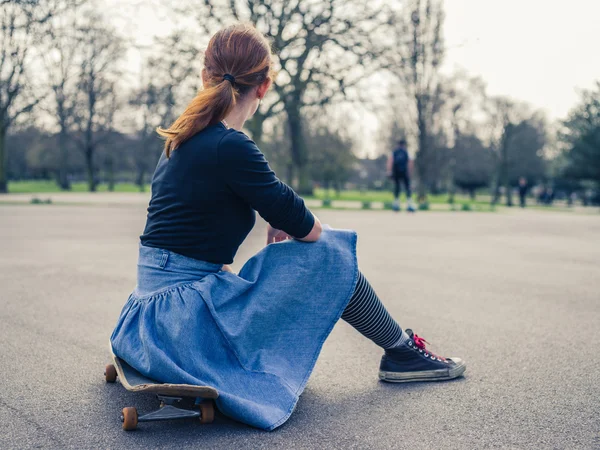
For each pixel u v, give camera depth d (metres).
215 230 2.02
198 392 1.84
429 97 30.08
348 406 2.22
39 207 17.80
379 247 7.79
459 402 2.26
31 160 56.03
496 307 4.07
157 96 20.16
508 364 2.77
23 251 6.96
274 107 20.47
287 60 19.02
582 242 8.95
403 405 2.22
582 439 1.92
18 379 2.49
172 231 2.03
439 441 1.90
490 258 6.80
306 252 2.12
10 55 23.62
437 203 31.75
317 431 1.97
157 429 1.98
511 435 1.95
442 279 5.25
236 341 2.00
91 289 4.57
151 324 1.98
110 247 7.41
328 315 2.14
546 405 2.23
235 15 17.77
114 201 22.52
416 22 23.31
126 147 50.69
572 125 42.50
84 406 2.19
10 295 4.32
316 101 19.48
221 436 1.92
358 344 3.16
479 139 52.19
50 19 21.62
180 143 2.02
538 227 12.31
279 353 2.09
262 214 2.03
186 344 1.92
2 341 3.09
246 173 1.96
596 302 4.28
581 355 2.92
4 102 29.12
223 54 2.07
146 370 1.93
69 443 1.87
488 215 17.47
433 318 3.73
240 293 2.06
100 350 2.95
